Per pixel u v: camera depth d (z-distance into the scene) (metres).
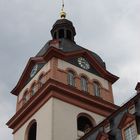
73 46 64.06
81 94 56.62
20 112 58.91
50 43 63.88
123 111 39.59
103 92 61.09
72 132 52.19
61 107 53.78
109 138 39.44
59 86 55.25
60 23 70.50
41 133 52.44
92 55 63.62
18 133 58.44
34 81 60.97
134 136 36.78
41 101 55.66
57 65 58.44
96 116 56.62
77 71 60.25
